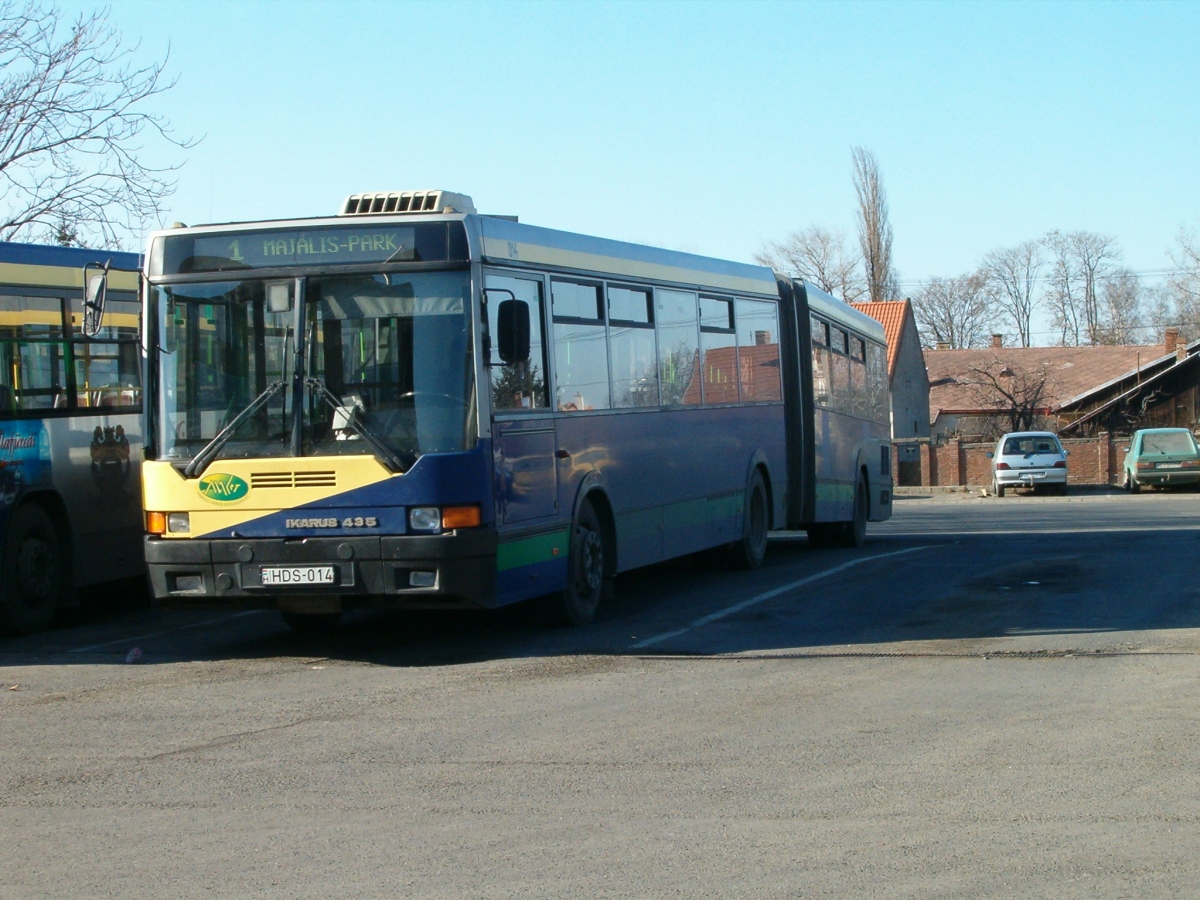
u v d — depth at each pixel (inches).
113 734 315.6
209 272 401.1
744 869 209.0
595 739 299.9
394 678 379.6
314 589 386.9
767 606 515.8
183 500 396.5
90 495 503.2
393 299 391.5
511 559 403.5
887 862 211.6
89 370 506.3
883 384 922.7
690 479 562.3
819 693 346.9
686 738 299.4
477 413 387.9
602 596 485.4
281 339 394.3
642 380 516.1
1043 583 571.2
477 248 395.2
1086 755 279.3
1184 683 353.1
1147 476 1636.3
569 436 450.6
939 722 311.9
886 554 743.7
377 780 267.7
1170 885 199.5
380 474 383.6
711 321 593.9
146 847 227.3
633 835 228.1
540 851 220.1
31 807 254.2
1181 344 2930.6
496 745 295.7
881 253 2851.9
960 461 2090.3
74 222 946.1
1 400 458.0
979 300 3846.0
